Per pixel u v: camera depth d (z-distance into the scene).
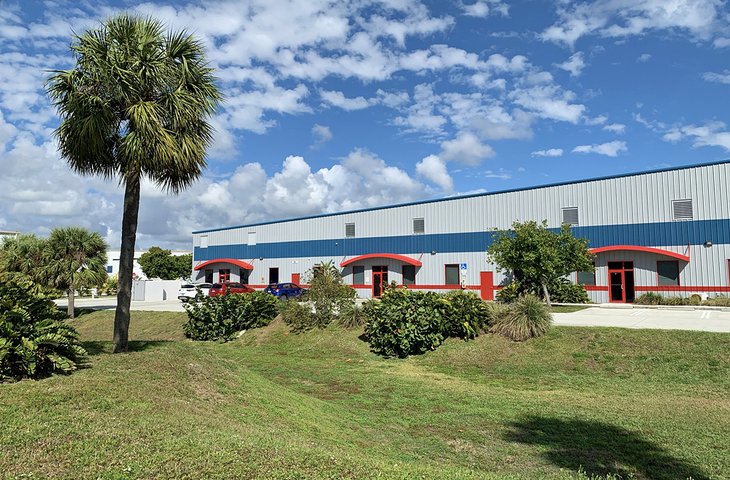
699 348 12.67
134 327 24.89
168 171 10.66
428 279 34.50
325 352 16.80
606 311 22.11
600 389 11.10
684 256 25.50
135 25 9.84
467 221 33.25
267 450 5.17
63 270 26.66
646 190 27.12
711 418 8.29
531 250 22.52
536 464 6.45
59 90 9.57
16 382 6.90
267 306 21.30
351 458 5.32
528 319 15.13
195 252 49.25
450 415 8.95
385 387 11.49
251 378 9.82
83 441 4.89
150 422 5.77
